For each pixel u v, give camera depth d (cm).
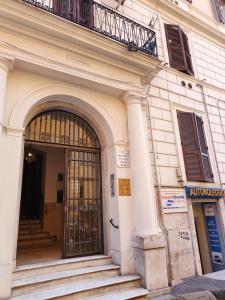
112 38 524
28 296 353
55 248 640
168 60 747
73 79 504
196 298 408
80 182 539
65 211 504
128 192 513
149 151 585
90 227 523
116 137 542
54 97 507
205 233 685
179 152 636
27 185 1002
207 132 751
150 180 525
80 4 561
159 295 423
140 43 608
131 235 485
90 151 571
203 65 855
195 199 628
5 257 358
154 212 524
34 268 408
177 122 673
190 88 758
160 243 463
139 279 438
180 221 567
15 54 430
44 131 528
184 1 910
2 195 380
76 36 479
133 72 577
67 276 405
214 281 497
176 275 507
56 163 938
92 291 389
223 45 977
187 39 847
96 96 548
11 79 450
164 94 678
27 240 691
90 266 462
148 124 610
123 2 661
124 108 583
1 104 396
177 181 602
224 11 1113
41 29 451
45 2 519
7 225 372
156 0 784
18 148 414
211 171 700
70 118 568
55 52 480
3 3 405
